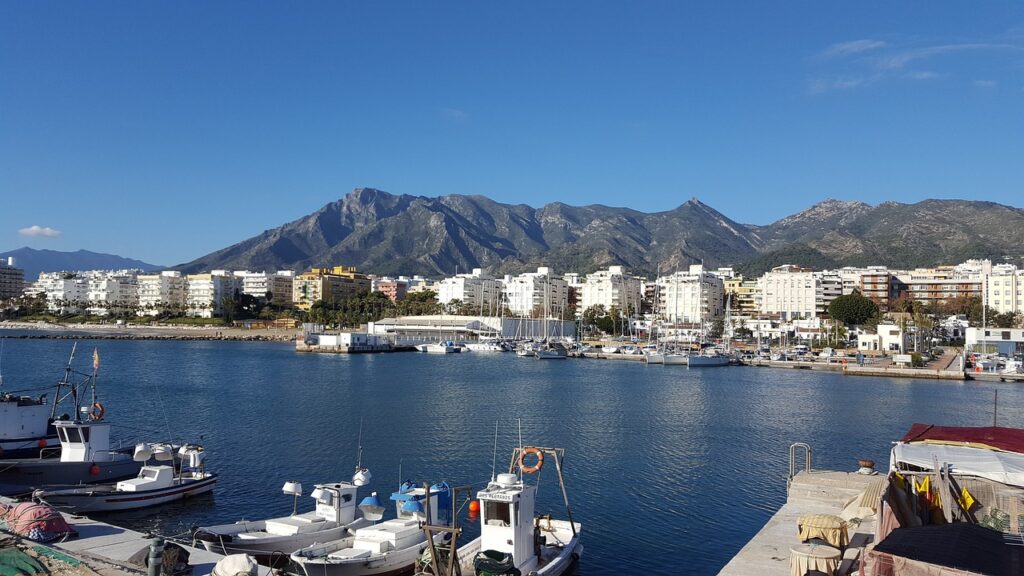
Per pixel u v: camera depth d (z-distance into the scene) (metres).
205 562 30.66
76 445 48.91
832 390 127.62
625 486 55.09
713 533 44.38
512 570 29.38
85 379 131.00
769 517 47.62
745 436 77.00
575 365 188.50
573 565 37.38
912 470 30.45
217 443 70.50
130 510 46.69
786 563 27.92
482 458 64.50
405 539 34.91
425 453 66.38
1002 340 196.75
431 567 29.17
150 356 198.00
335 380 136.12
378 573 33.00
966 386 138.00
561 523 38.19
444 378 142.75
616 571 38.19
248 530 37.44
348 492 39.34
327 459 63.62
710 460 64.38
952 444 33.25
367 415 89.44
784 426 84.38
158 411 92.00
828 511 35.34
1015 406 107.38
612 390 123.12
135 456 50.88
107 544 31.53
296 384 127.62
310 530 37.41
